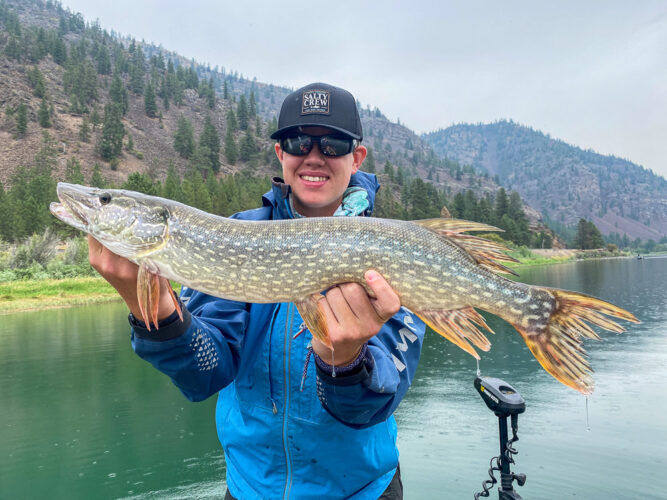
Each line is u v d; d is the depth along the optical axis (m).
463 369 2.80
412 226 0.75
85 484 1.44
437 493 1.33
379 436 0.78
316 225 0.77
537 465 1.50
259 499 0.74
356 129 0.87
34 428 1.93
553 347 0.75
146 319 0.66
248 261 0.77
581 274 13.61
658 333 3.87
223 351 0.74
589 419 1.91
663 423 1.84
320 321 0.66
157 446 1.73
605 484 1.37
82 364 3.05
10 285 8.53
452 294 0.74
